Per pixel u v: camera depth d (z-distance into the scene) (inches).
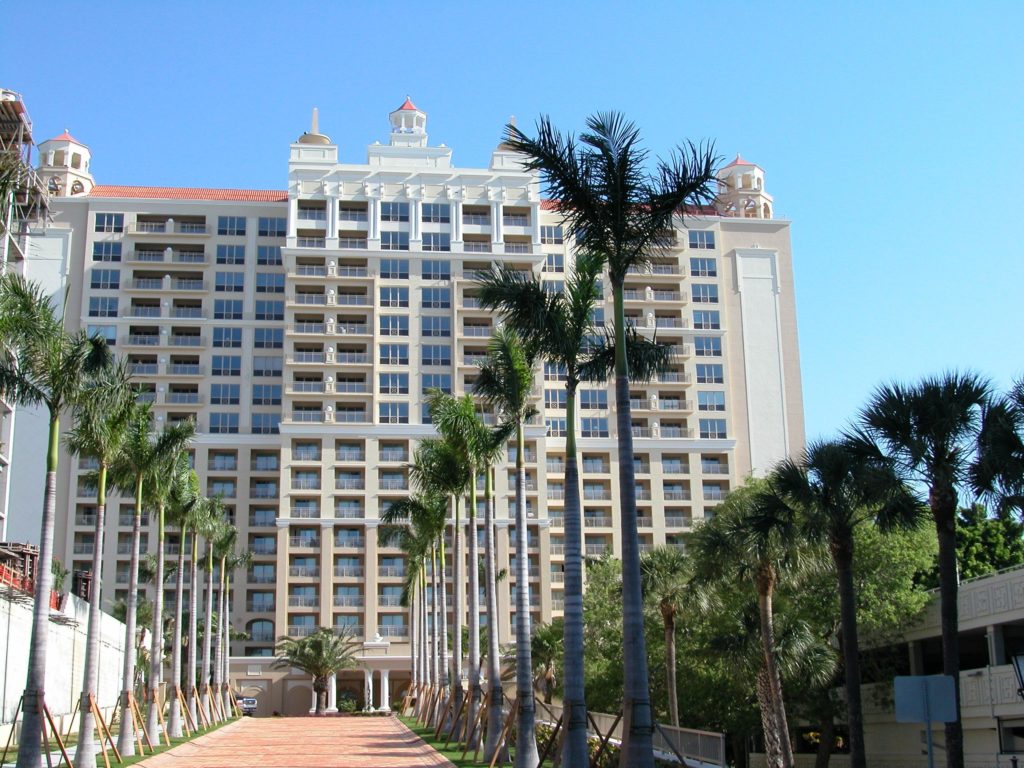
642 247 1020.5
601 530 4355.3
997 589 1788.9
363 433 4296.3
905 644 2223.2
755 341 4729.3
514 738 1721.2
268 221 4670.3
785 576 1642.5
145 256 4549.7
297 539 4190.5
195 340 4500.5
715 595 2069.4
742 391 4670.3
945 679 764.0
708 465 4515.3
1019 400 1166.3
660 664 2289.6
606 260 1102.4
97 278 4498.0
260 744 2043.6
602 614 2704.2
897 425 1194.0
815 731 2512.3
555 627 3294.8
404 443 4311.0
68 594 2396.7
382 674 4057.6
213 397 4456.2
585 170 1005.2
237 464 4387.3
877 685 2180.1
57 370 1300.4
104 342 1386.6
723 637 1899.6
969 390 1178.0
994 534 2696.9
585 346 1217.4
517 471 1425.9
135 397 1525.6
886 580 2033.7
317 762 1635.1
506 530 4247.0
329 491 4227.4
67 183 4692.4
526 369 1440.7
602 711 2554.1
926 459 1185.4
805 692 2133.4
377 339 4409.5
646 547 4375.0
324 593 4126.5
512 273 1210.0
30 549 2225.6
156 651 1982.0
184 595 4311.0
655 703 2278.5
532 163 1016.9
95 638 1477.6
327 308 4419.3
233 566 3356.3
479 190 4621.1
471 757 1640.0
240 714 3358.8
